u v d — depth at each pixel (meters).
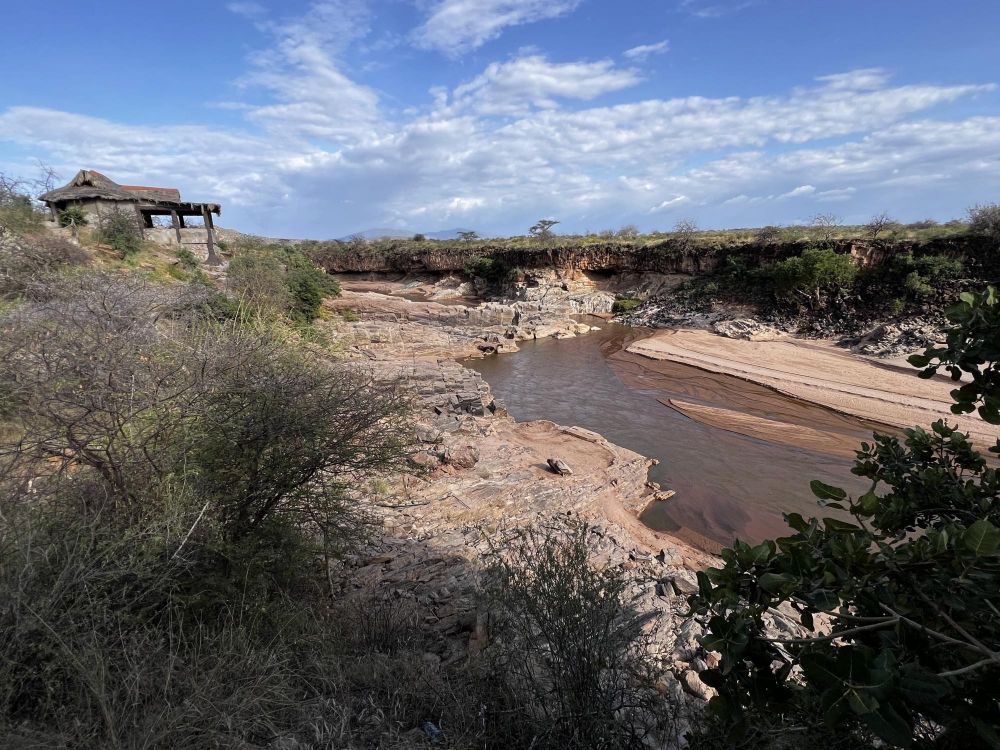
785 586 2.36
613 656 4.36
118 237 27.53
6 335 4.90
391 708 4.58
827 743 2.53
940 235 39.34
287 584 6.10
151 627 4.34
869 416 24.62
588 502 15.83
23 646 3.40
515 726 4.25
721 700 2.46
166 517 4.70
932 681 1.85
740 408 27.08
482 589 6.83
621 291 60.19
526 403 29.34
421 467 7.41
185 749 3.37
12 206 22.44
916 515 3.17
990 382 2.72
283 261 45.47
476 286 70.69
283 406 5.96
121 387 5.25
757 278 47.09
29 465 4.75
